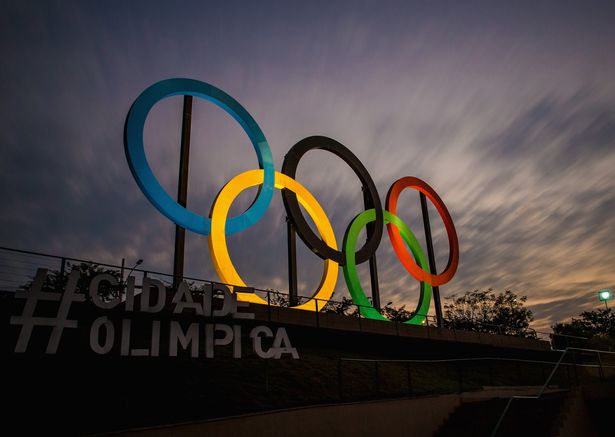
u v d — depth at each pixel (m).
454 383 23.77
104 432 10.55
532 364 33.56
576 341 43.12
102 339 16.06
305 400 15.57
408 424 16.61
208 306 16.17
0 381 12.43
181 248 21.55
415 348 29.75
